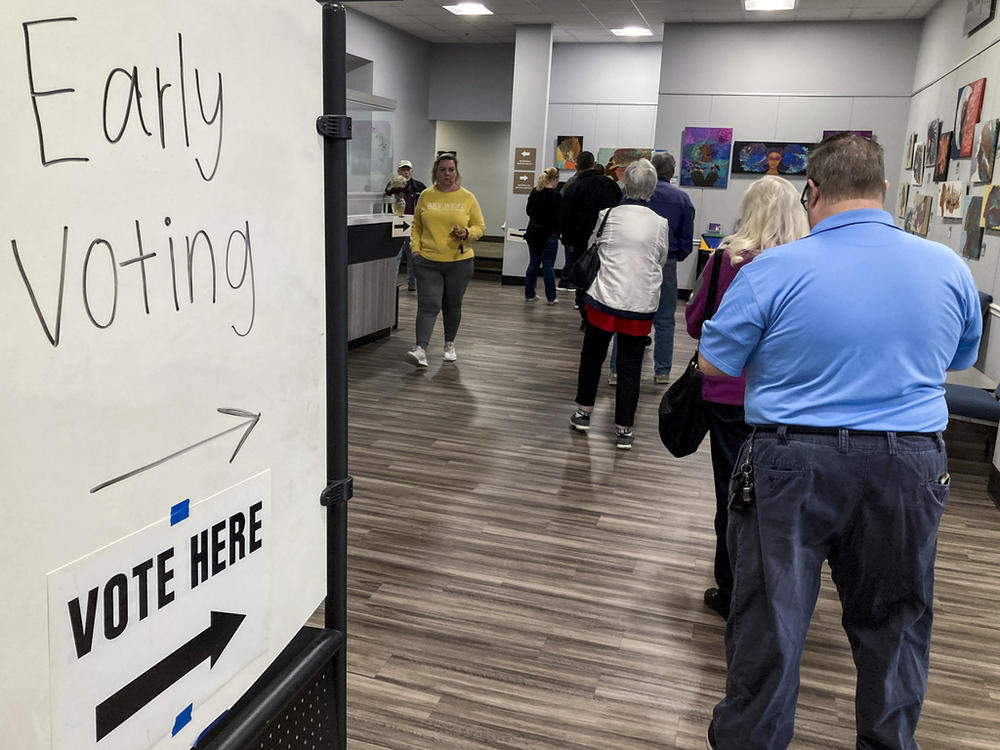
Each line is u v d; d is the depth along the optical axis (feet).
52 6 1.64
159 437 2.08
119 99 1.84
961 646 8.30
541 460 13.21
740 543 5.44
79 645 1.90
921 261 5.00
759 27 31.19
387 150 22.12
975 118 18.67
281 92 2.47
